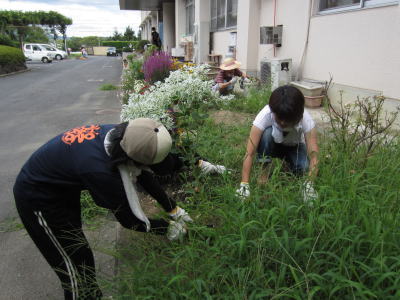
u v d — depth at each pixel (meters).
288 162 3.14
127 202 1.87
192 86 3.21
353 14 5.63
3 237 3.15
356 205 2.03
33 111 8.99
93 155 1.83
